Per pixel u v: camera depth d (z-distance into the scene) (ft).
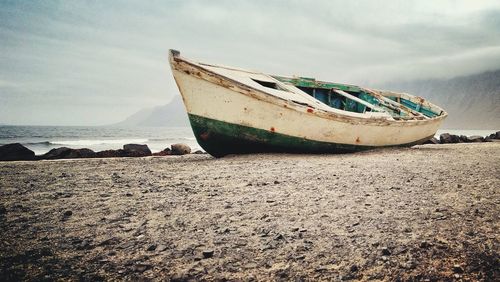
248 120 30.55
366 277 7.35
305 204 13.50
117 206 13.73
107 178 21.30
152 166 28.22
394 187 16.49
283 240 9.57
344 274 7.50
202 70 29.04
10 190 17.44
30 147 92.79
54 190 17.38
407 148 41.29
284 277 7.42
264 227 10.73
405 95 57.00
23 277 7.40
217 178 20.26
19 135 171.53
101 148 91.40
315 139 33.06
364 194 15.06
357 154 34.58
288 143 32.48
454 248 8.68
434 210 12.19
